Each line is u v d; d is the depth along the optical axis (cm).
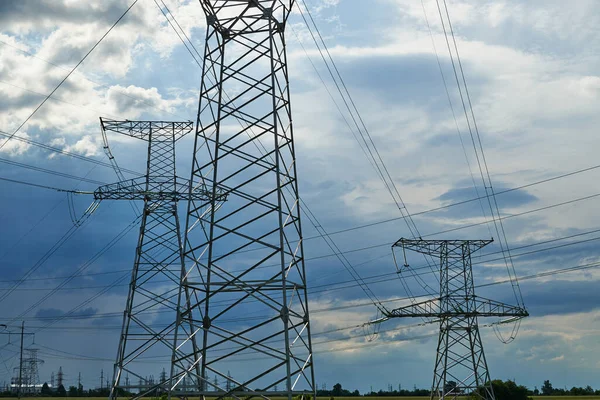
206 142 3431
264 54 3500
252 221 3178
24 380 17175
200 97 3491
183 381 3089
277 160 3231
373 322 6812
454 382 7019
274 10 3556
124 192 5688
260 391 2828
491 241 7131
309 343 3027
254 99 3453
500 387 11400
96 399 16425
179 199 5725
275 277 3067
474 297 7000
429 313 6788
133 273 5428
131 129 6047
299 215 3262
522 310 6875
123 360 5069
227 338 2973
